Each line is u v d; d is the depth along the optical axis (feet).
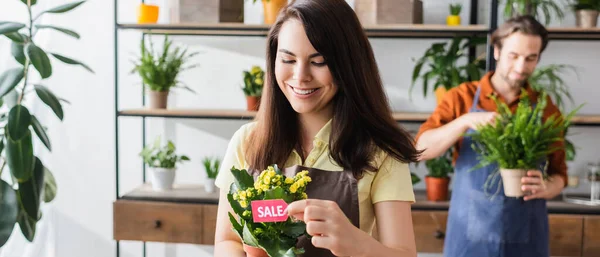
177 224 9.73
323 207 3.51
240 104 11.00
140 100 11.13
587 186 10.55
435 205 9.49
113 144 11.27
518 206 7.48
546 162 7.43
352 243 3.51
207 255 11.32
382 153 4.27
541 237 7.56
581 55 10.46
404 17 9.42
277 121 4.37
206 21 9.66
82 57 11.09
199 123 11.11
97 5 11.00
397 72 10.77
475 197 7.69
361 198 4.26
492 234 7.55
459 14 10.48
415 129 10.84
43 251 11.19
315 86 3.94
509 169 7.15
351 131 4.19
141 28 9.74
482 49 10.48
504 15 9.75
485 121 7.29
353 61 3.98
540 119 7.14
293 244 3.62
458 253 7.83
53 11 8.13
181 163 11.02
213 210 9.62
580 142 10.55
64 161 11.32
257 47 10.89
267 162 4.38
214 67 10.98
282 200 3.55
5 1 10.67
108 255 11.49
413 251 4.10
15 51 7.93
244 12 10.69
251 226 3.61
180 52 10.98
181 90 11.05
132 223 9.81
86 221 11.44
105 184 11.36
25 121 7.93
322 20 3.81
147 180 11.29
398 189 4.20
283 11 4.04
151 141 11.19
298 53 3.85
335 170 4.29
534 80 9.45
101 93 11.17
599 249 9.23
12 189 8.21
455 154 8.21
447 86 9.61
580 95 10.52
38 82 10.59
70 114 11.21
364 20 9.55
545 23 9.54
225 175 4.60
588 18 9.48
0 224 8.02
